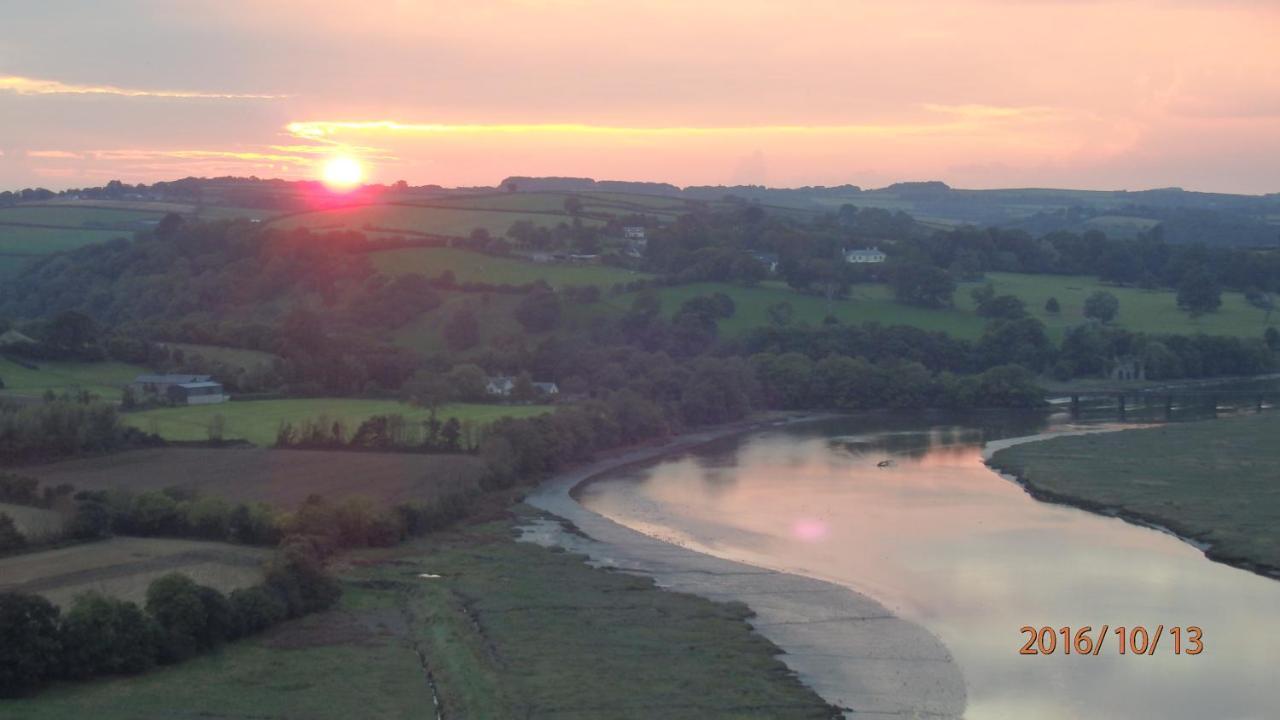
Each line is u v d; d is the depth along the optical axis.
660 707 63.81
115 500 99.81
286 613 79.06
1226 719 62.03
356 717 61.88
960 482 134.88
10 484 106.50
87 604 68.25
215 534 98.00
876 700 65.81
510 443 138.50
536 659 71.88
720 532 109.56
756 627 79.69
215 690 65.12
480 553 101.62
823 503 122.69
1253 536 101.06
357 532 102.88
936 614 81.75
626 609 83.44
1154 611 81.75
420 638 76.06
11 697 62.97
